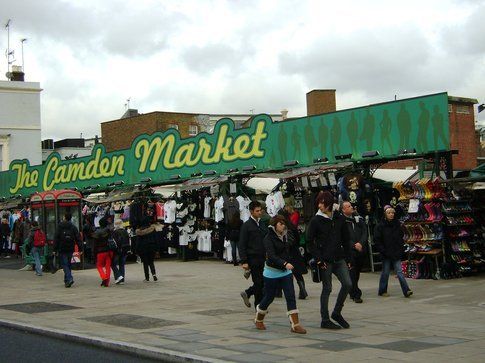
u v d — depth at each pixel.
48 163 33.56
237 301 12.80
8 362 8.05
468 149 39.28
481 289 13.21
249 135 21.64
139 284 16.58
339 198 17.17
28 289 16.34
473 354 7.41
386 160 17.97
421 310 10.91
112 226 20.16
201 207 23.81
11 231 31.72
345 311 11.00
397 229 12.82
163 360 7.88
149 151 26.28
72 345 9.16
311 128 19.56
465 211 15.81
